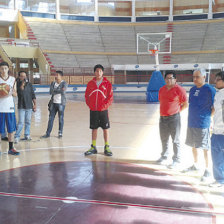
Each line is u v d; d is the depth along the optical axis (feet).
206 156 13.28
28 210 9.78
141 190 11.63
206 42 94.17
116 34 100.83
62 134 23.84
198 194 11.29
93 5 108.27
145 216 9.36
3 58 73.46
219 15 100.32
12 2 96.73
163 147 15.72
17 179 12.92
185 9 107.96
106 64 92.12
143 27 102.73
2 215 9.44
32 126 27.99
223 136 11.51
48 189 11.69
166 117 15.05
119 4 110.11
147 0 109.19
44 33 94.73
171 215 9.45
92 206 10.09
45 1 101.91
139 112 38.78
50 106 22.38
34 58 85.40
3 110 16.51
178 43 96.68
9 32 100.07
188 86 85.25
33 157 16.75
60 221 9.02
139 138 22.13
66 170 14.28
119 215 9.41
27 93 20.86
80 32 99.50
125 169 14.47
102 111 17.01
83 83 85.25
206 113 13.08
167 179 13.04
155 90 54.49
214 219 9.20
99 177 13.21
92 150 17.42
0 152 17.79
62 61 89.20
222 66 68.44
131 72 92.73
